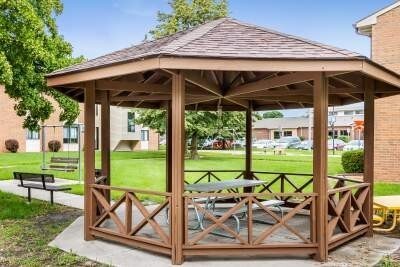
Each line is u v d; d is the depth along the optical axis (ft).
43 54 28.19
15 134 94.99
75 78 18.83
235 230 20.80
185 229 16.26
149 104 30.83
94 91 19.81
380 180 42.34
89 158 19.88
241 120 80.23
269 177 49.26
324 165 16.51
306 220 23.52
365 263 16.31
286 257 16.97
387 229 22.26
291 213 16.79
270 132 190.90
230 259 16.69
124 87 20.27
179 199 16.10
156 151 113.50
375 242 19.63
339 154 100.42
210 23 21.54
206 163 70.74
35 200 32.19
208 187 21.63
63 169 51.03
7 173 52.29
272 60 15.35
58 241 19.74
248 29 19.76
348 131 163.94
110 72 17.19
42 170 54.75
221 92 23.18
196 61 15.21
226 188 21.75
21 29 26.91
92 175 19.97
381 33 42.73
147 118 76.07
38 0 30.81
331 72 16.15
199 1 76.69
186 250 16.29
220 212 23.76
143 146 122.72
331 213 19.17
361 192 20.52
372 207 20.74
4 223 23.99
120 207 27.94
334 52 15.89
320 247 16.43
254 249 16.51
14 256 17.47
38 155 84.99
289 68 15.40
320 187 16.48
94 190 19.84
